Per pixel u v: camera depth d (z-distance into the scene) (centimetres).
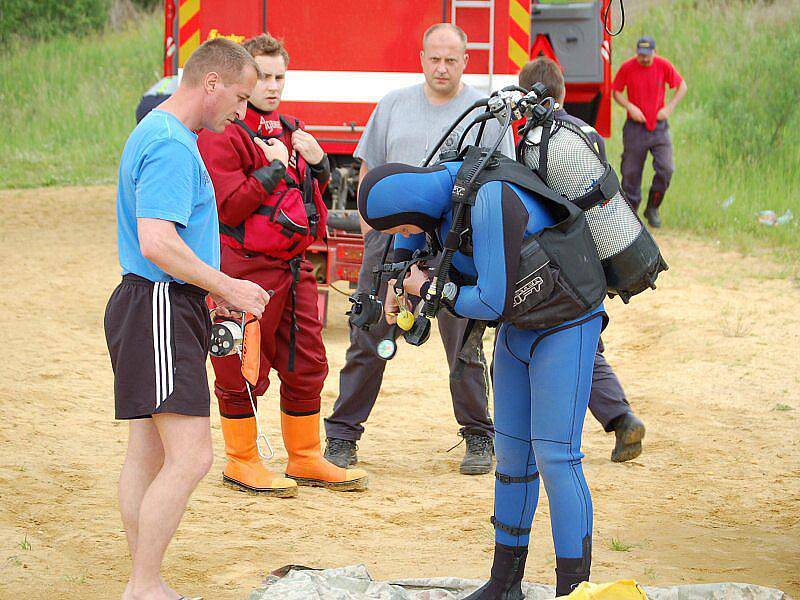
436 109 938
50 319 1566
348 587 635
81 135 3700
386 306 714
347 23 1452
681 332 1502
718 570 704
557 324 586
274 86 848
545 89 615
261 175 825
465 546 764
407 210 592
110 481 895
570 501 598
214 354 678
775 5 3488
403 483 936
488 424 973
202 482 913
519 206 569
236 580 680
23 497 838
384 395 1265
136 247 600
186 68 612
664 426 1118
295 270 863
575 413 598
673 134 2891
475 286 581
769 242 2170
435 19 1440
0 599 629
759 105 2814
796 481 935
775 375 1299
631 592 531
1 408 1100
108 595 645
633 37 3628
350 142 1477
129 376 593
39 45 4253
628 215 605
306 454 912
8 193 2966
